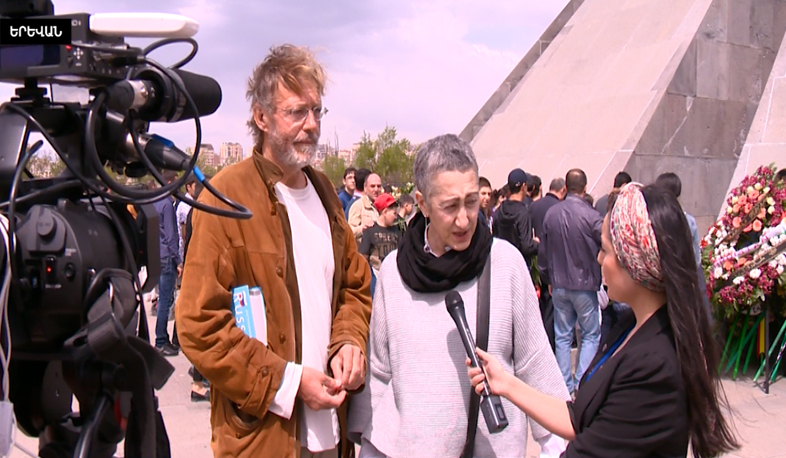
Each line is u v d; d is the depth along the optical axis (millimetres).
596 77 12023
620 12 12742
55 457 1824
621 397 1902
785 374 7055
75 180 1749
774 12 11398
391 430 2465
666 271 1865
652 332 1938
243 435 2396
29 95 1747
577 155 10867
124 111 1744
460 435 2383
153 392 1714
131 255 1806
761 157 10102
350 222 8203
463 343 2297
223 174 2457
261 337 2387
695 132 10641
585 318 6184
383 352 2594
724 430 1899
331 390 2420
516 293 2492
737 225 6770
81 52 1624
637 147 10180
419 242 2539
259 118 2535
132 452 1678
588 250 6082
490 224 8492
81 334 1663
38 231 1603
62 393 1907
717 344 1957
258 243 2416
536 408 2125
